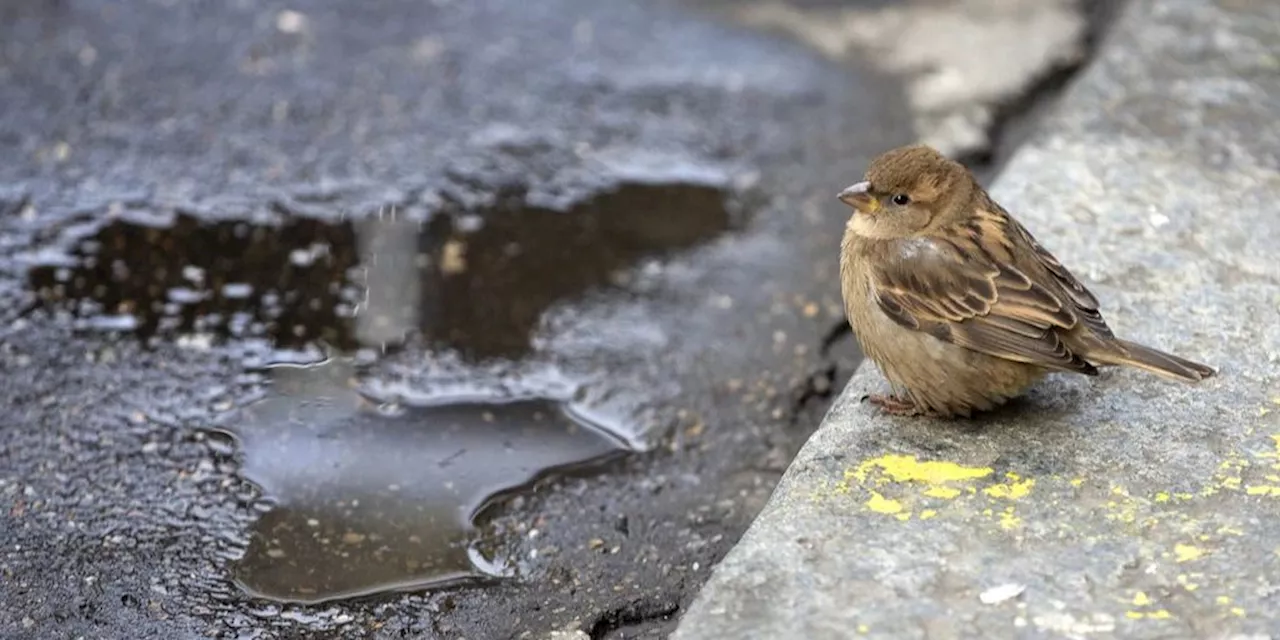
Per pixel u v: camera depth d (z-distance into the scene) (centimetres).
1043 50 1288
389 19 1330
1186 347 772
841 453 701
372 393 903
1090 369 681
